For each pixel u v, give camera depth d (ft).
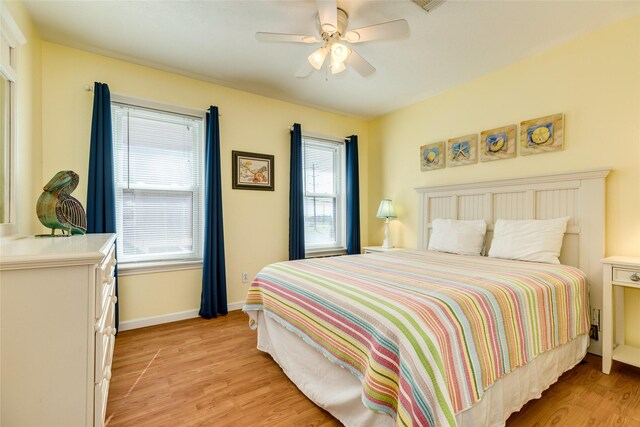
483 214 9.55
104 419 4.53
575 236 7.52
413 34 7.50
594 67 7.41
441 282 4.99
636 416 4.83
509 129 9.05
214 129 9.96
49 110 7.79
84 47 8.12
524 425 4.60
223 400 5.31
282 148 11.97
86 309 3.43
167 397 5.39
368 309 4.06
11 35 5.31
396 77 9.90
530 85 8.63
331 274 5.95
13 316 3.15
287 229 12.03
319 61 7.11
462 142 10.33
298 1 6.38
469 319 3.97
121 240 8.89
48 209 5.53
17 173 5.68
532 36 7.61
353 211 13.67
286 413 4.95
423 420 3.05
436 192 11.02
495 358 4.15
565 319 5.74
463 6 6.48
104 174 8.12
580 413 4.91
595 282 7.15
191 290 9.86
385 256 8.56
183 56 8.63
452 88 10.76
